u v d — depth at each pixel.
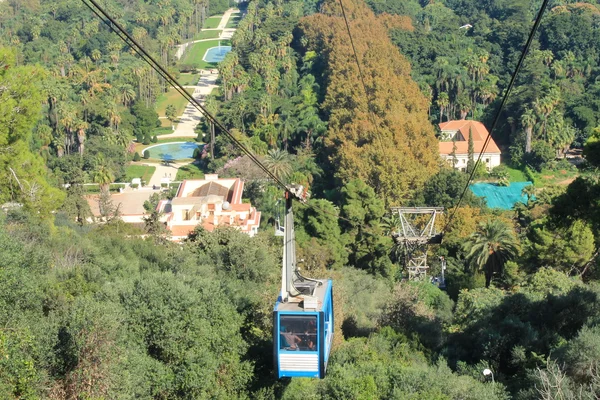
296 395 34.53
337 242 83.75
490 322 45.91
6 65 48.12
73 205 96.50
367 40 199.00
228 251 55.47
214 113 174.12
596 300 44.59
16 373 23.55
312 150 156.00
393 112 140.00
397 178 116.06
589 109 169.00
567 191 44.78
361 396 32.53
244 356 36.97
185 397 33.16
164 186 149.12
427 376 33.41
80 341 27.78
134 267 49.75
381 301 56.09
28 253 37.97
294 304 27.88
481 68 195.50
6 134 48.72
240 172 131.12
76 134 158.62
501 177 147.38
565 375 30.17
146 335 33.62
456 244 85.62
